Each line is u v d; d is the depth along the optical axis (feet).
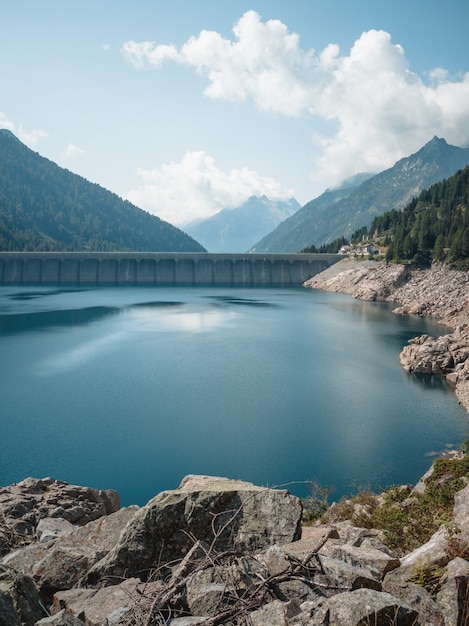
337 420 228.63
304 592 27.84
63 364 325.83
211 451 194.39
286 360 342.85
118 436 208.03
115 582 37.91
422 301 617.21
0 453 190.39
